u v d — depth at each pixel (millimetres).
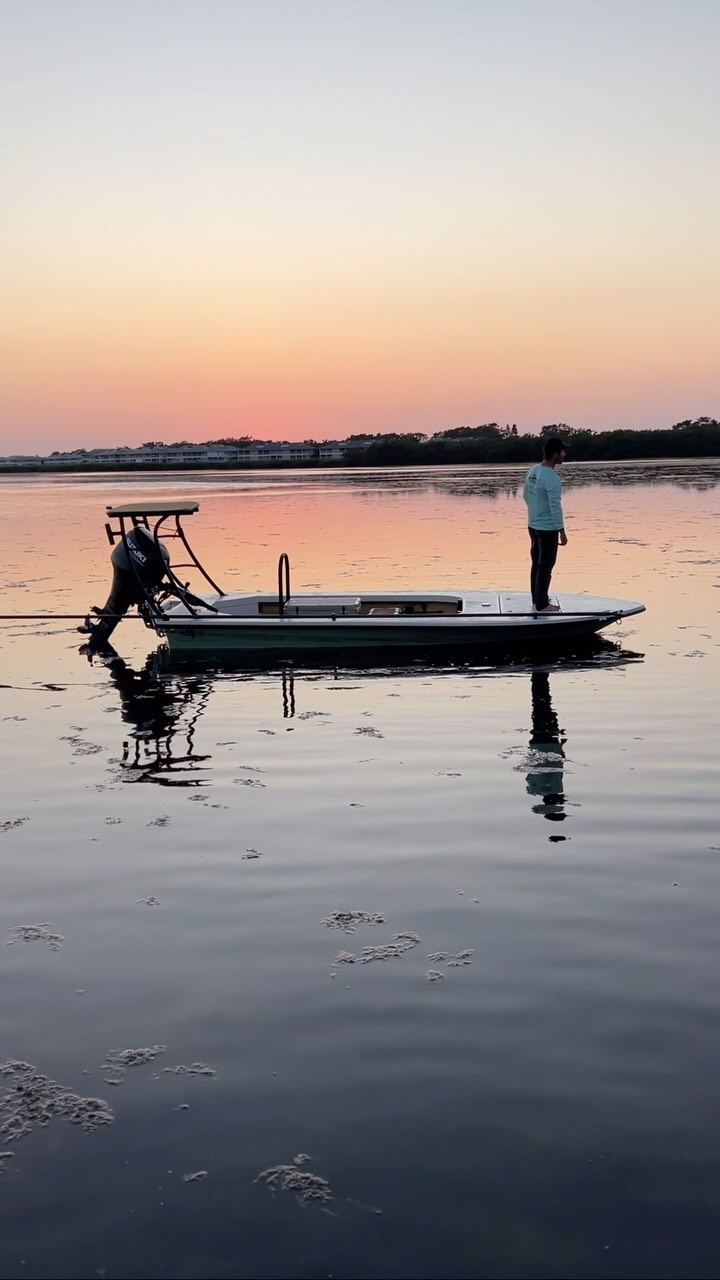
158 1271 2693
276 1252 2740
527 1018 3818
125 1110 3357
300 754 7566
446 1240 2764
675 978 4090
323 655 11867
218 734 8258
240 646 12047
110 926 4734
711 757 7160
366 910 4812
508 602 12883
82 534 27828
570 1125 3201
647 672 10086
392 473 85188
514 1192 2928
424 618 11789
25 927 4746
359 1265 2689
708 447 97000
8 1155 3154
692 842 5551
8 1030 3869
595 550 20203
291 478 81438
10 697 9812
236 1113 3324
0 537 27047
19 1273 2693
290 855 5535
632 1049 3600
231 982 4176
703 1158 3035
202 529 28406
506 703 9055
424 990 4047
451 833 5789
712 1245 2717
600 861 5316
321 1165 3066
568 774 6855
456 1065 3537
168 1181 3021
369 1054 3623
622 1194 2906
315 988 4098
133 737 8203
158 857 5570
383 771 7059
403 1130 3209
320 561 19391
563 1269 2654
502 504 36812
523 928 4570
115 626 12742
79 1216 2895
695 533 23219
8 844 5828
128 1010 3984
